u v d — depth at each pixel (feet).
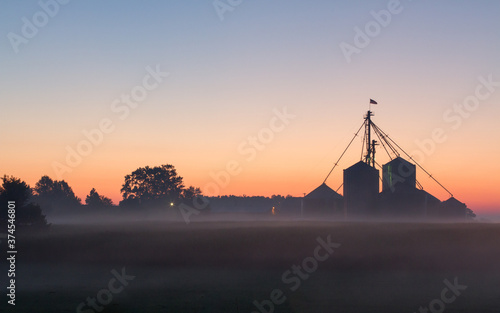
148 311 120.47
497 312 119.96
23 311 120.16
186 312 119.65
